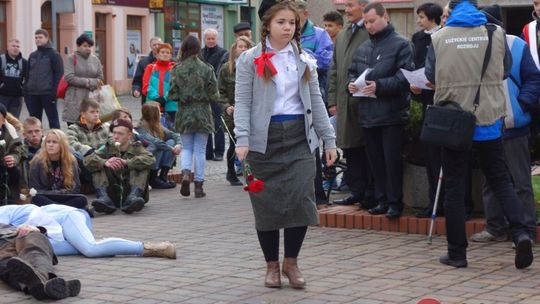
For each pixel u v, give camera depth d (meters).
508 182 8.91
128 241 9.63
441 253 9.61
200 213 12.52
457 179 8.91
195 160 13.98
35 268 8.13
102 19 43.00
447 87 8.85
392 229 10.83
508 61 8.95
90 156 12.70
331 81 11.70
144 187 12.87
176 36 47.34
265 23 8.27
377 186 11.02
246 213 12.45
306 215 8.23
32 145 13.29
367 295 7.99
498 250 9.68
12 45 20.80
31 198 11.73
